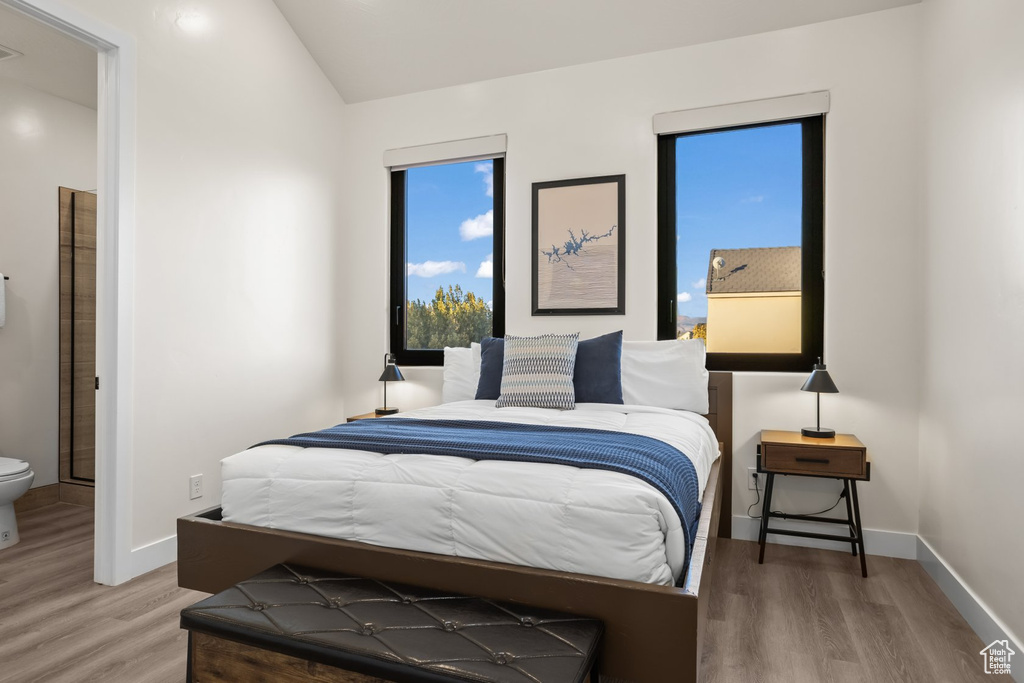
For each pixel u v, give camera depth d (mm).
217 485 3023
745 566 2746
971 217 2207
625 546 1425
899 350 2867
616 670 1388
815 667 1865
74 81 3531
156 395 2691
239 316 3178
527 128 3580
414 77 3756
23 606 2270
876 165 2910
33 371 3619
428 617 1410
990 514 2021
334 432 2166
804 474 2684
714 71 3195
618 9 3145
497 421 2420
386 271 3941
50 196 3699
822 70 3002
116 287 2508
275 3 3434
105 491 2496
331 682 1316
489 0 3234
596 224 3422
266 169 3365
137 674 1792
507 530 1530
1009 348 1889
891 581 2562
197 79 2914
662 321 3381
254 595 1535
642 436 2066
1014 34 1872
